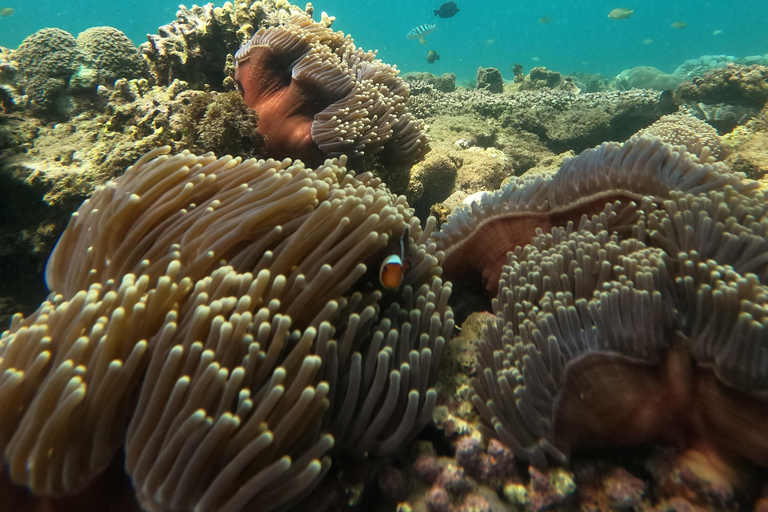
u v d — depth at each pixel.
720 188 2.38
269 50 4.80
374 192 2.43
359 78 5.42
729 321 1.62
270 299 1.83
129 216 2.12
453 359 2.39
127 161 4.57
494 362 2.09
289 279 1.94
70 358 1.52
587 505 1.77
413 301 2.40
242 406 1.49
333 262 2.00
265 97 4.81
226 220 2.09
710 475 1.62
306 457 1.60
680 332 1.76
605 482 1.79
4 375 1.55
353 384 1.84
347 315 2.03
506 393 1.90
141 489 1.45
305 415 1.62
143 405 1.50
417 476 2.00
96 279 2.03
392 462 2.05
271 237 2.02
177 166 2.31
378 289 2.26
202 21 6.12
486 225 2.91
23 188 4.41
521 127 10.37
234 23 5.93
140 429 1.46
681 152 2.62
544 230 2.83
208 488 1.43
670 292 1.87
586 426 1.75
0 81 5.37
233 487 1.50
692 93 10.04
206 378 1.46
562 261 2.24
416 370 2.00
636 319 1.75
